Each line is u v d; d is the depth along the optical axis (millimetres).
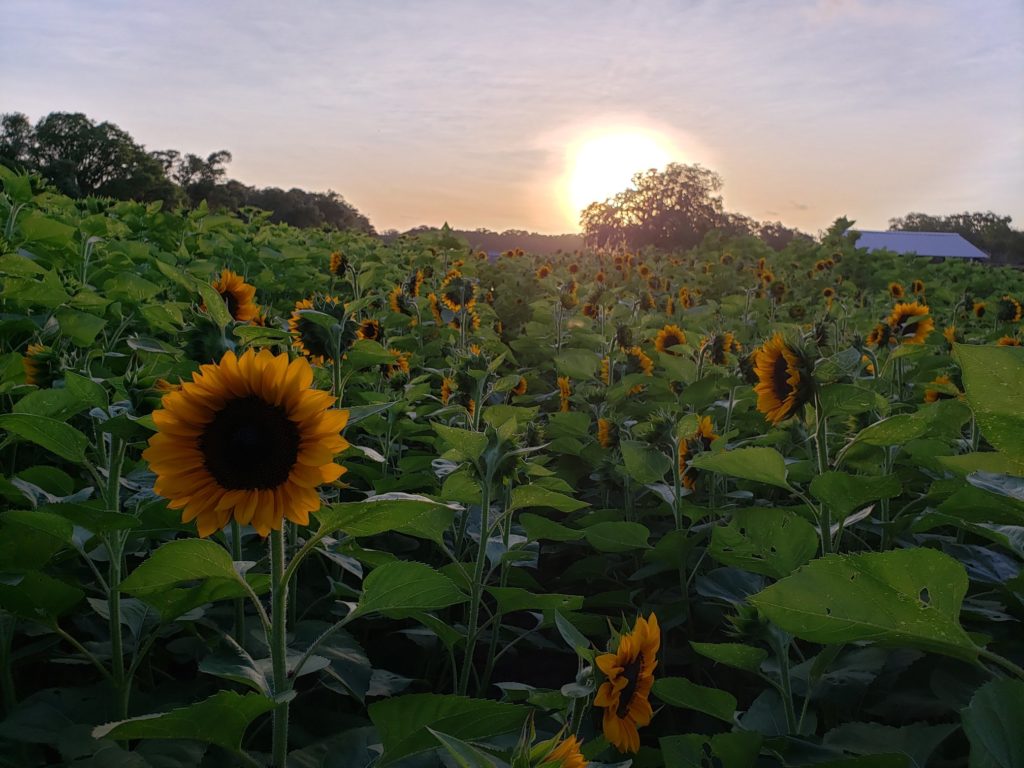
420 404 5570
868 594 1662
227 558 1914
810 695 2498
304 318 3422
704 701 2395
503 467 2982
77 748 2170
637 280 16062
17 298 4199
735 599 2855
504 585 3455
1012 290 19094
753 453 2725
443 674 3580
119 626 2475
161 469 1734
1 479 2500
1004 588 2977
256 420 1750
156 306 3877
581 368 6305
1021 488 1865
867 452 3924
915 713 2549
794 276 18250
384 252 14852
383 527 1923
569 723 2211
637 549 4219
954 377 5418
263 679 1981
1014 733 1457
